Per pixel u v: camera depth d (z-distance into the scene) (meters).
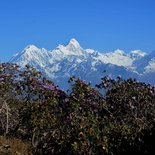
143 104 24.02
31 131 21.62
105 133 19.44
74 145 18.42
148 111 24.03
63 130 20.62
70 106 21.67
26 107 21.75
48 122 21.27
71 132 19.61
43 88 22.19
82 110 21.94
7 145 19.83
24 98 22.45
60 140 19.75
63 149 19.55
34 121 21.27
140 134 19.19
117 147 18.92
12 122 22.80
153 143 18.91
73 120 19.97
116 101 23.78
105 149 18.67
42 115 21.41
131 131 19.80
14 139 21.67
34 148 20.73
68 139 19.55
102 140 18.94
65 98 21.98
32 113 21.47
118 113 23.61
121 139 19.19
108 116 22.72
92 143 18.78
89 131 18.89
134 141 19.08
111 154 18.67
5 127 22.61
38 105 21.47
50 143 20.38
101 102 22.89
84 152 18.59
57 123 21.19
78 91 22.19
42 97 22.25
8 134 22.41
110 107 23.56
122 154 18.78
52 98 21.45
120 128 19.66
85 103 22.16
